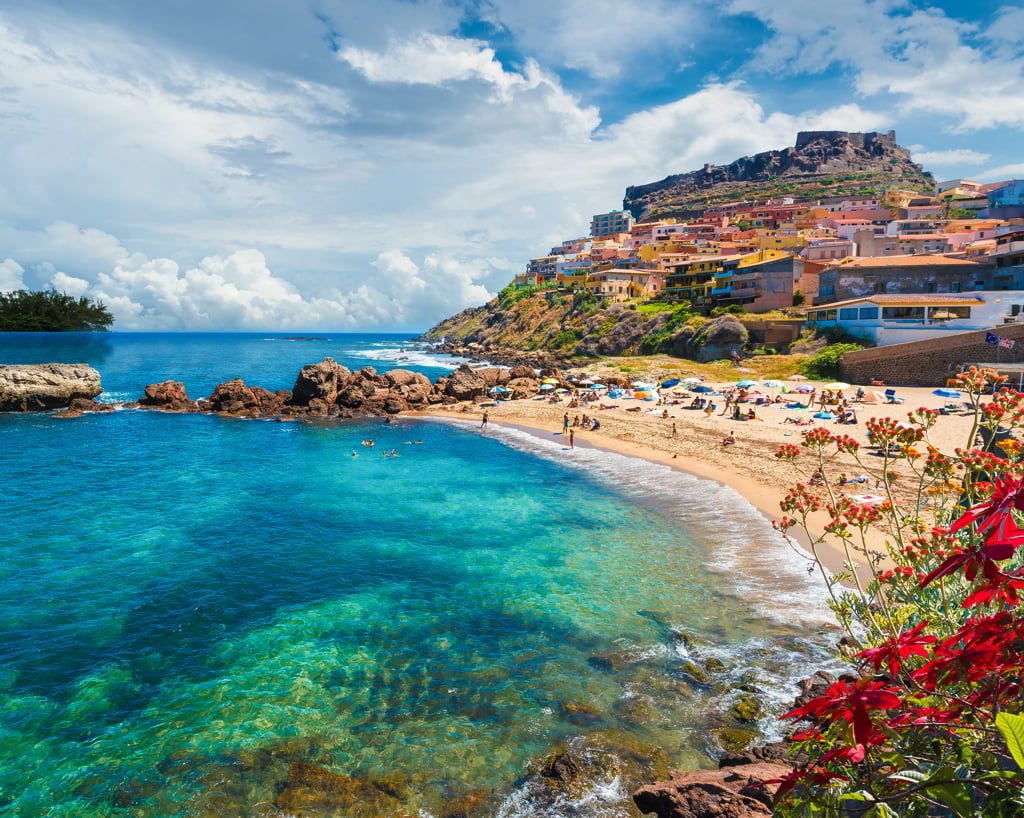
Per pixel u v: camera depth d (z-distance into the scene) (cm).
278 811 1188
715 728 1393
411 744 1379
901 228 12431
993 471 727
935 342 5997
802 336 8194
